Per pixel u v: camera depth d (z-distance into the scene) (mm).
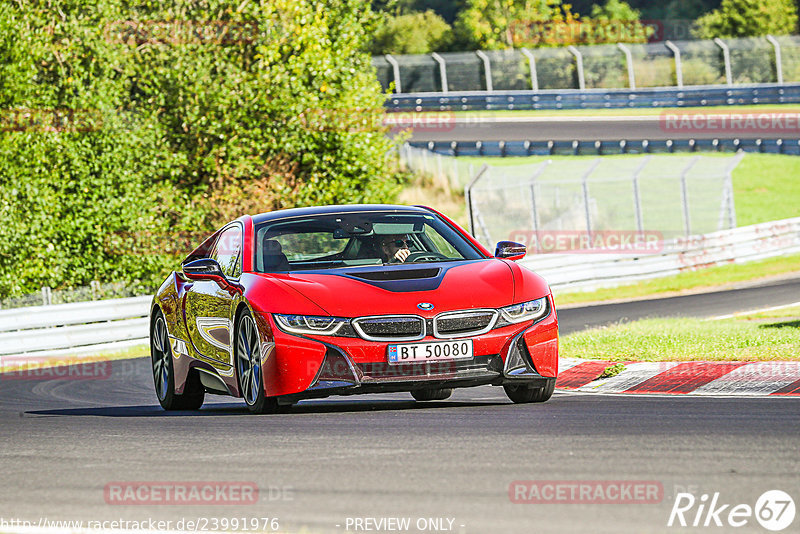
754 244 92562
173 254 77312
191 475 17359
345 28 90062
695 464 16516
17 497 16312
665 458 17078
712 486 14906
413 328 23703
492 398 28359
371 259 26812
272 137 82375
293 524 13805
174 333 29875
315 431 21516
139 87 80438
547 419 22062
